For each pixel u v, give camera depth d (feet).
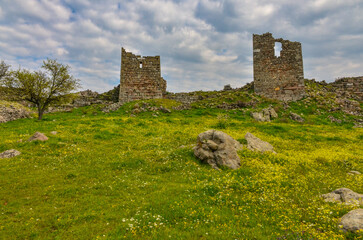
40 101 112.78
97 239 21.85
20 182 36.86
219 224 24.04
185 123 103.50
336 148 67.15
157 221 25.00
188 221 25.13
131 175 41.63
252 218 25.86
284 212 27.43
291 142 73.20
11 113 109.29
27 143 55.77
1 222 25.44
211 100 165.78
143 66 179.32
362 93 185.37
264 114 131.34
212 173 41.09
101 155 53.26
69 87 116.37
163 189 34.78
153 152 55.16
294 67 179.63
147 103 148.15
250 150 56.34
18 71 104.83
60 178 39.55
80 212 28.04
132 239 21.70
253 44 188.55
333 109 149.59
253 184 35.78
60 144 57.06
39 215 27.17
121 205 29.63
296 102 167.53
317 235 21.53
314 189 36.55
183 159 49.03
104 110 142.00
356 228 21.86
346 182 40.11
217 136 49.24
